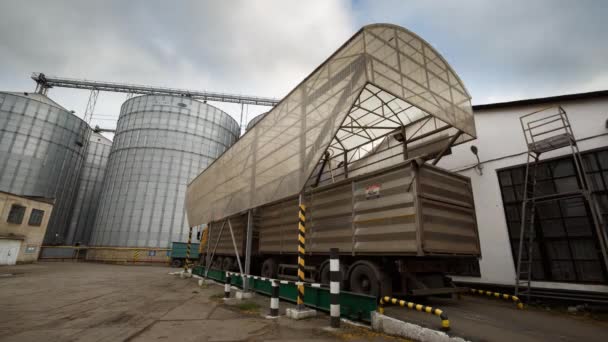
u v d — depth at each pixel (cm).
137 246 3238
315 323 546
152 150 3556
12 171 3300
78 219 4356
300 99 788
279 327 515
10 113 3388
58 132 3722
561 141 809
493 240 958
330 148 1312
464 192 729
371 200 674
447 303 771
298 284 627
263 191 867
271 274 1007
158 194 3428
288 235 932
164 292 973
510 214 940
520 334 480
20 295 867
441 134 952
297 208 914
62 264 2655
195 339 439
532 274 856
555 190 852
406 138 1089
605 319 622
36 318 573
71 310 657
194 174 3672
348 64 642
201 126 3856
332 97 664
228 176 1188
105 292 955
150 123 3659
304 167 696
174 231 3378
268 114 941
